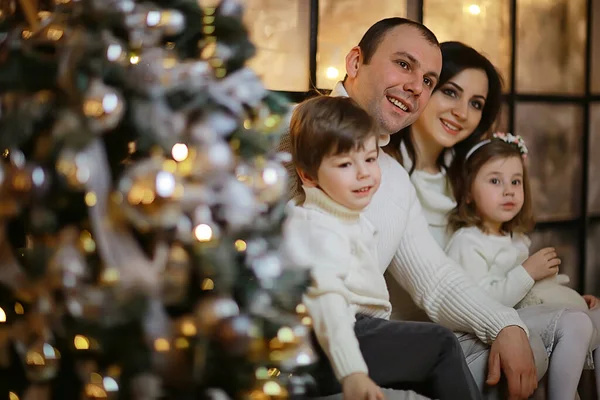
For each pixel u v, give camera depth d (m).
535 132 3.36
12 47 1.54
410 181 2.43
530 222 2.67
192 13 1.65
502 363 2.18
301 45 2.80
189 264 1.54
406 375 1.98
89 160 1.43
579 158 3.49
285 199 1.83
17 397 1.59
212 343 1.57
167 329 1.48
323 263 1.90
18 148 1.51
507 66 3.26
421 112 2.34
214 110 1.59
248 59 1.71
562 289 2.63
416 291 2.30
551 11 3.38
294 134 2.01
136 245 1.49
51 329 1.50
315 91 2.63
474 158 2.57
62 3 1.58
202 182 1.54
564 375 2.32
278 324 1.63
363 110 2.00
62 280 1.44
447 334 1.97
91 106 1.44
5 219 1.54
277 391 1.63
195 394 1.58
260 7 2.72
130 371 1.48
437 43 2.36
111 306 1.43
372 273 2.02
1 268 1.52
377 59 2.30
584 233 3.52
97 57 1.49
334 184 1.96
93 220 1.46
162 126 1.50
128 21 1.53
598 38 3.52
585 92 3.50
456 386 1.94
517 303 2.54
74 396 1.54
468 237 2.54
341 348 1.80
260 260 1.63
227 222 1.58
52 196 1.48
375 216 2.20
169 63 1.55
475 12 3.16
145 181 1.45
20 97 1.52
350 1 2.88
